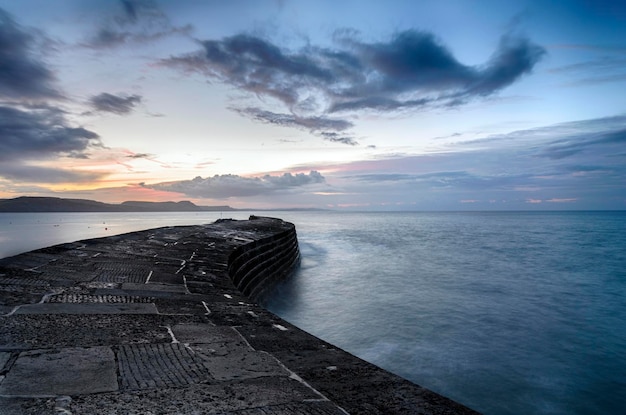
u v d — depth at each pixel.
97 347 3.79
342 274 24.44
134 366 3.37
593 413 8.22
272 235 20.30
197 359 3.61
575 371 10.29
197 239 15.94
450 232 74.00
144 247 12.30
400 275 24.30
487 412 8.18
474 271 26.39
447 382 9.46
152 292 6.59
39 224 107.06
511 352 11.51
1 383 2.88
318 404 2.77
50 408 2.55
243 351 3.89
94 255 9.86
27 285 6.21
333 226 100.81
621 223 121.94
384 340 12.11
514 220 157.88
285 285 20.23
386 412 2.68
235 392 2.93
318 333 12.61
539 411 8.23
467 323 14.24
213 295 6.80
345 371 3.42
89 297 5.85
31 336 3.96
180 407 2.66
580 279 24.19
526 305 17.42
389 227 95.38
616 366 10.66
